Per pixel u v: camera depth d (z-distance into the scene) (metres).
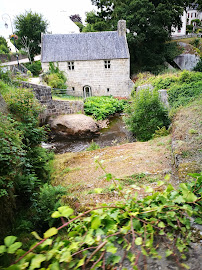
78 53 21.70
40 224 4.16
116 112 18.98
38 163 6.40
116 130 14.80
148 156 6.71
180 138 6.25
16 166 4.60
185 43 29.89
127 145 8.87
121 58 21.38
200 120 7.06
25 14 31.16
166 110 9.83
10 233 3.62
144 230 1.60
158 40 26.42
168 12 23.62
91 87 22.77
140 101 10.07
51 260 1.34
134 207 1.83
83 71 22.02
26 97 7.14
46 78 18.97
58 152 11.53
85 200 4.56
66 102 15.27
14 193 4.41
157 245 1.64
